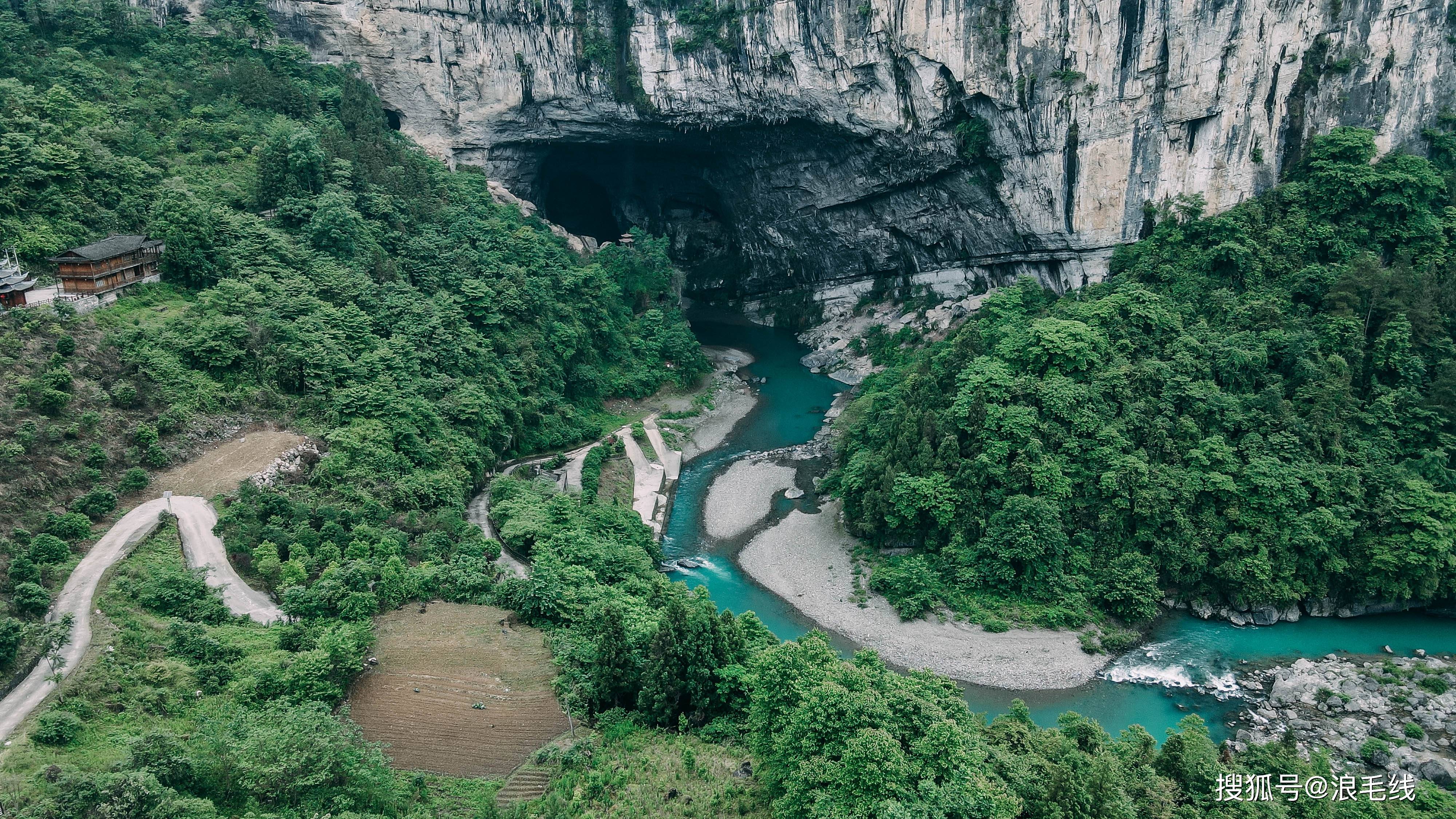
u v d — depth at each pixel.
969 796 37.69
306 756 39.81
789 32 108.50
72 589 50.34
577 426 98.00
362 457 69.31
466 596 60.03
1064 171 97.31
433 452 74.81
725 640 51.28
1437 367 76.31
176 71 100.69
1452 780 51.38
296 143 89.19
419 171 107.62
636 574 67.38
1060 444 75.44
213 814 37.03
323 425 71.19
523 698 51.28
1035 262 107.31
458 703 50.50
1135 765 44.84
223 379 69.94
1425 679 61.44
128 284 71.88
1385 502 70.00
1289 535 69.62
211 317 71.75
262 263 79.69
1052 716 60.16
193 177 87.06
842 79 108.56
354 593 55.75
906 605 69.56
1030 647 66.06
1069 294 97.38
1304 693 60.78
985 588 71.25
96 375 63.69
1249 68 87.25
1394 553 68.31
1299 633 68.88
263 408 70.00
